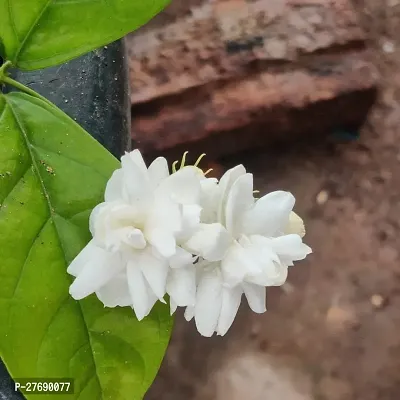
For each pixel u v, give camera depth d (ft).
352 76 1.43
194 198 0.40
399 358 1.40
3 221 0.42
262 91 1.39
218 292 0.42
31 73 0.55
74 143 0.45
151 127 1.35
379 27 1.69
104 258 0.40
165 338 0.46
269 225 0.42
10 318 0.42
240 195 0.41
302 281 1.45
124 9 0.43
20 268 0.42
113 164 0.45
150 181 0.40
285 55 1.42
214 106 1.37
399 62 1.67
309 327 1.41
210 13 1.43
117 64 0.58
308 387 1.36
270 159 1.54
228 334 1.38
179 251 0.39
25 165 0.43
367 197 1.54
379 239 1.51
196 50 1.39
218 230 0.39
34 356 0.43
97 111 0.55
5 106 0.44
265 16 1.44
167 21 1.41
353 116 1.50
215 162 1.50
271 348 1.39
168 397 1.32
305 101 1.41
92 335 0.45
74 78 0.55
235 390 1.34
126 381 0.46
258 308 0.43
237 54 1.40
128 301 0.42
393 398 1.37
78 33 0.44
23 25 0.43
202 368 1.35
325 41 1.44
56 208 0.43
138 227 0.40
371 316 1.43
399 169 1.57
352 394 1.37
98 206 0.40
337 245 1.49
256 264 0.40
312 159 1.56
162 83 1.35
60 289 0.43
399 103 1.63
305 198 1.53
